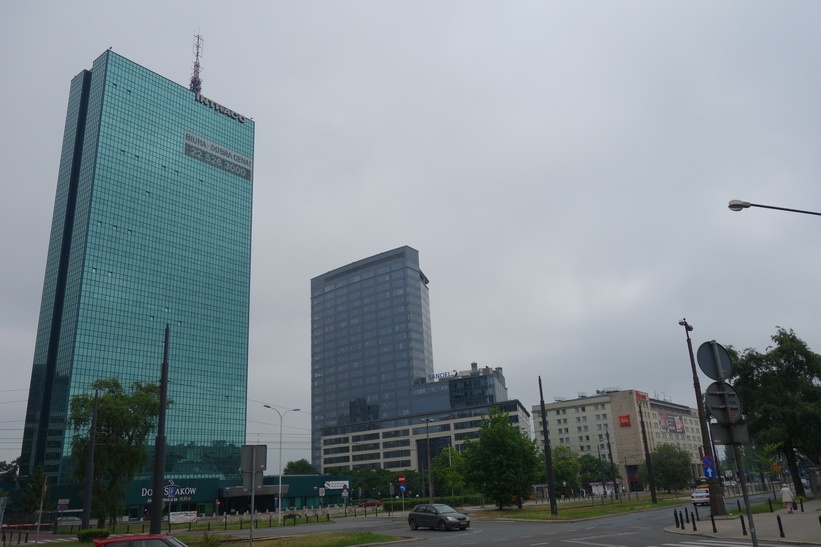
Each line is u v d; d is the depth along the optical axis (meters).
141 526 62.19
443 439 177.88
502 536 29.08
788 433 48.06
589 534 27.69
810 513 31.08
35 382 136.75
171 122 159.62
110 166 142.75
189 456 146.75
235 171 174.88
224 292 163.75
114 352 136.25
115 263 140.12
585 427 160.25
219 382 157.50
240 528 50.00
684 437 180.38
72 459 57.47
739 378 51.34
